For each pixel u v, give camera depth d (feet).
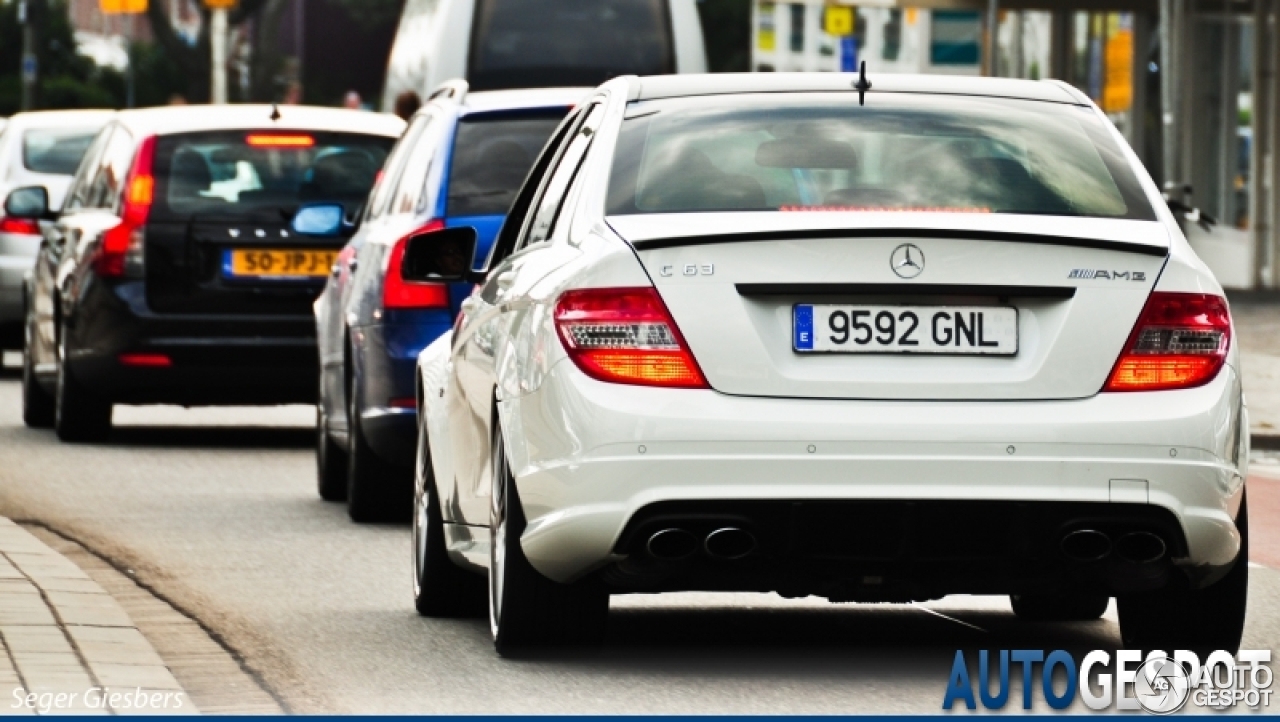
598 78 203.10
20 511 94.17
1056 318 53.21
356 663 58.80
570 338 53.62
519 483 55.11
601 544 53.16
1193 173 270.87
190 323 118.83
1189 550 53.62
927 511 52.39
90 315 119.85
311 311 119.44
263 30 458.09
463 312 66.23
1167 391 53.36
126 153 123.03
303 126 121.29
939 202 55.93
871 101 59.88
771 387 52.70
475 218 88.99
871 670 57.82
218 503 98.37
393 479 91.25
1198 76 269.85
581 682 55.77
